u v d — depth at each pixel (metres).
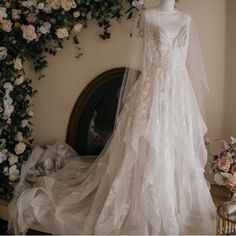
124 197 2.01
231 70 2.62
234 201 1.96
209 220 2.08
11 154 2.61
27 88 2.76
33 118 3.02
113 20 2.79
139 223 1.95
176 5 2.65
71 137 2.96
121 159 2.10
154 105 2.04
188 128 2.14
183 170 2.09
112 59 2.85
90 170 2.45
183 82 2.13
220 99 2.69
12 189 2.60
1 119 2.55
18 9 2.59
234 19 2.56
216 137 2.74
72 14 2.69
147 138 2.00
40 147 2.95
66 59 2.92
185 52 2.15
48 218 2.14
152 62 2.09
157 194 1.96
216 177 2.22
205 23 2.64
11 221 2.25
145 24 2.10
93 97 2.89
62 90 2.97
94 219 2.03
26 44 2.70
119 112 2.28
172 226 1.94
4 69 2.55
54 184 2.42
